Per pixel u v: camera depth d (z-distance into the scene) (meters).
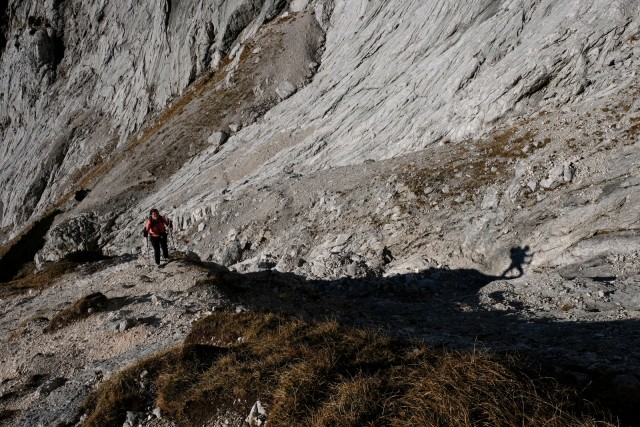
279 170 41.75
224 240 32.84
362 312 15.48
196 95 72.75
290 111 54.66
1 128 106.94
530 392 5.48
